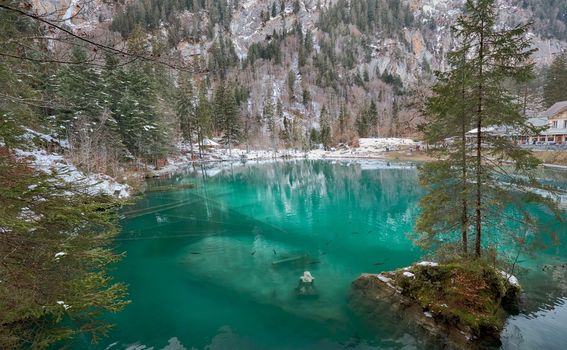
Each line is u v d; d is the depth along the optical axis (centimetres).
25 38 337
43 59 338
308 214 2372
